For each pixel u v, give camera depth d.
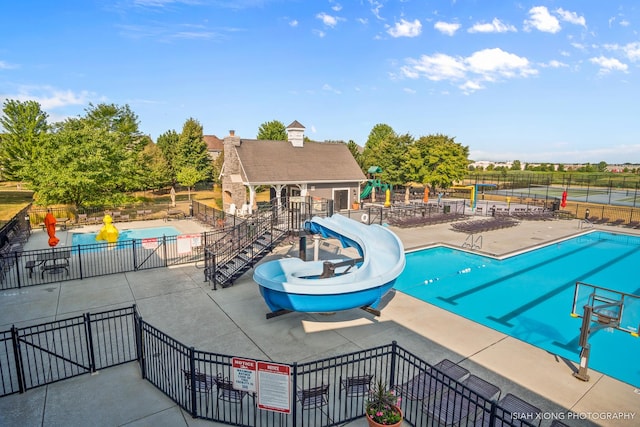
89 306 11.38
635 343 10.07
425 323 10.64
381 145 48.97
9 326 9.96
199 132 52.97
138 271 15.02
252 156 29.58
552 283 15.44
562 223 28.73
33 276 14.16
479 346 9.33
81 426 6.16
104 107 40.31
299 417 6.54
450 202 41.97
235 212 28.67
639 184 56.88
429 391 6.26
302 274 12.00
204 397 7.09
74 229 24.11
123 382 7.45
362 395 6.79
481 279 15.81
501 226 25.97
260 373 5.95
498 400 6.65
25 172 26.81
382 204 38.91
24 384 7.05
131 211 30.66
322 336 9.67
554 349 9.71
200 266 15.79
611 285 15.30
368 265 10.92
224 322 10.41
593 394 7.36
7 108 37.69
